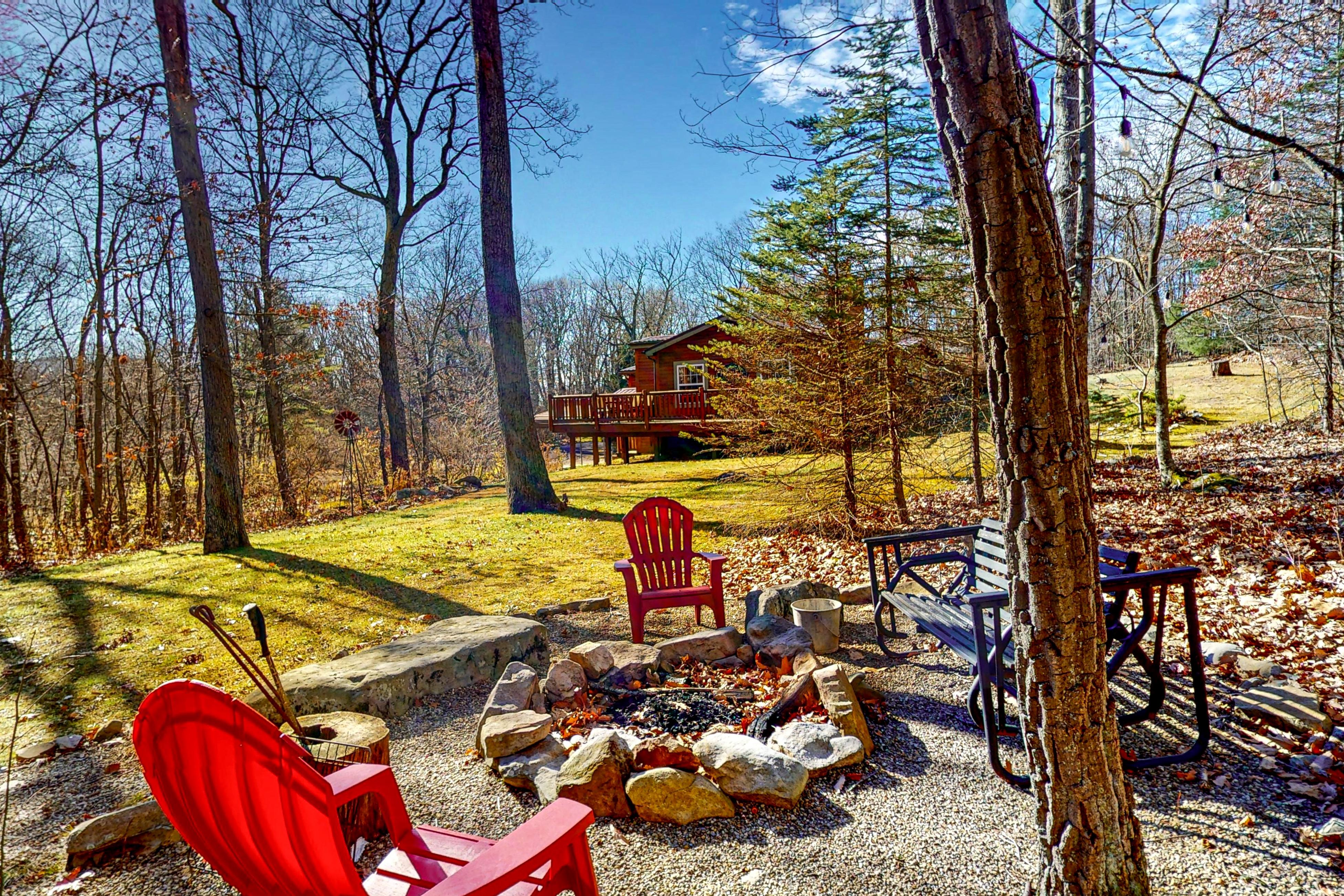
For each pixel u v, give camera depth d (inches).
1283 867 83.7
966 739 121.9
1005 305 62.1
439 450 948.6
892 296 295.6
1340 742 108.6
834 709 123.9
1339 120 266.8
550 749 121.0
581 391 1931.6
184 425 606.2
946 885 85.6
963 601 112.0
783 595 188.4
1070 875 68.1
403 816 77.7
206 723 56.2
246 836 60.3
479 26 404.5
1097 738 66.7
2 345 456.4
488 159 413.1
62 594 282.5
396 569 299.0
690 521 193.0
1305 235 334.3
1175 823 94.4
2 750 142.2
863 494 306.5
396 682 149.6
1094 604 65.6
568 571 284.7
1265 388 540.4
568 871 70.9
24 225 468.4
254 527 553.6
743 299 307.0
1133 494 329.7
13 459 436.5
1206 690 121.8
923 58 65.8
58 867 101.1
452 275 1373.0
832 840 95.7
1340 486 289.0
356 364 1130.0
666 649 163.9
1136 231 352.8
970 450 374.9
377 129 740.0
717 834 98.4
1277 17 171.9
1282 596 176.9
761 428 319.9
